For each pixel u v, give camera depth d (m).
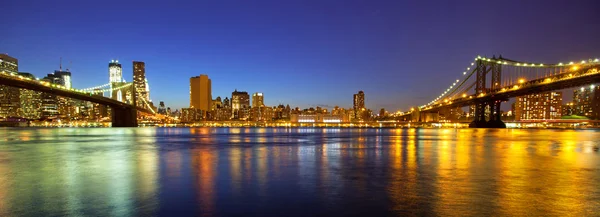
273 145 42.09
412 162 22.70
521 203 11.53
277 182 15.43
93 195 12.88
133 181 15.67
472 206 11.23
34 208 11.20
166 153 30.38
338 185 14.70
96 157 26.66
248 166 20.94
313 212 10.81
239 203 11.83
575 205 11.28
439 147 37.03
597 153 28.91
